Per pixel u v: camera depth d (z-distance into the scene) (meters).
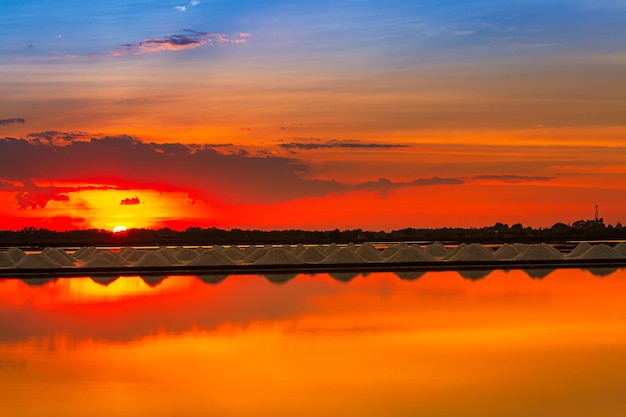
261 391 16.97
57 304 30.38
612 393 16.80
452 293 33.09
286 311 28.08
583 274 41.81
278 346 21.69
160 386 17.38
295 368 19.06
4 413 15.37
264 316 26.92
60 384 17.53
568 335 23.12
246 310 28.31
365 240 106.81
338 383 17.64
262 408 15.73
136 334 23.61
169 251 52.12
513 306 29.00
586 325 24.83
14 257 50.75
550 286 35.66
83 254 58.22
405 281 38.47
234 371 18.73
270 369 18.97
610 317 26.41
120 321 26.06
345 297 31.97
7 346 21.78
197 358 20.14
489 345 21.67
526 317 26.45
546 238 102.12
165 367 19.17
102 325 25.27
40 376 18.27
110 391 16.95
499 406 15.86
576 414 15.38
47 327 24.92
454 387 17.27
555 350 21.02
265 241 105.12
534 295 32.28
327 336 23.12
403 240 104.94
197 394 16.72
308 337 22.98
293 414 15.34
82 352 20.92
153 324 25.44
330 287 35.84
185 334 23.55
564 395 16.64
